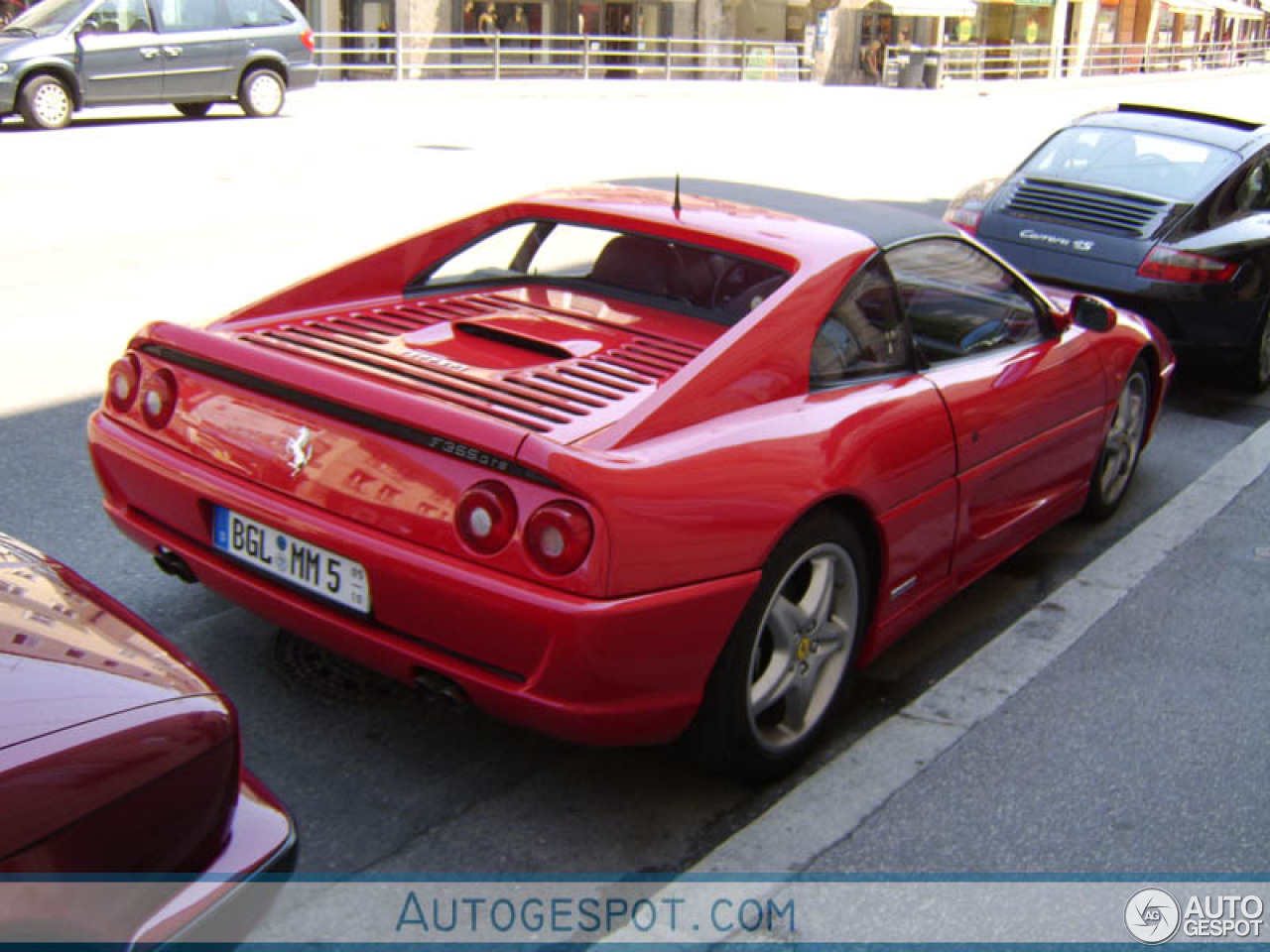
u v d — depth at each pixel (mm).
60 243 9289
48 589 2379
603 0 34656
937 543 3826
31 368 6391
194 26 17484
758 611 3072
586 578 2723
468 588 2770
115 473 3424
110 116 18109
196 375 3309
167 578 4250
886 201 13742
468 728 3531
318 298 3766
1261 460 6418
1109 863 3154
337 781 3248
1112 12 55625
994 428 3996
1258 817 3381
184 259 8922
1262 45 70312
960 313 4090
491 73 32812
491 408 3057
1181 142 7855
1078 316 4766
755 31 38594
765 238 3695
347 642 3021
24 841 1887
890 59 40250
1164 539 5281
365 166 13977
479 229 4055
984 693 3938
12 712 1991
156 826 2059
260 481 3113
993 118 28734
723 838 3150
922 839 3195
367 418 2961
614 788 3316
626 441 2930
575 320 3715
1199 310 7129
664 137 19547
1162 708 3908
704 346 3555
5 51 15727
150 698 2143
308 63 18891
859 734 3662
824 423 3277
